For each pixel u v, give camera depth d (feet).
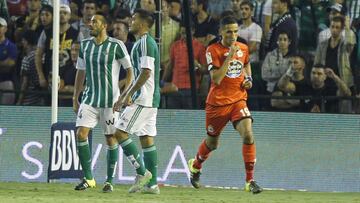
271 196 95.20
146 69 87.66
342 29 122.93
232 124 106.22
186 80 123.44
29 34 129.59
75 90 97.45
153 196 87.81
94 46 93.56
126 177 115.96
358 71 122.93
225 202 79.92
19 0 132.98
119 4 128.57
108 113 94.63
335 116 116.78
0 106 117.39
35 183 112.68
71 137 111.86
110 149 95.25
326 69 122.62
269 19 125.49
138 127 90.94
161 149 117.08
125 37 122.01
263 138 117.29
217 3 126.52
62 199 77.51
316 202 84.89
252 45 124.77
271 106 123.85
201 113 116.78
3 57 128.77
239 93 96.07
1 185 105.70
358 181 116.67
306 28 124.77
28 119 117.19
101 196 84.89
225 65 92.53
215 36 125.39
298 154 117.29
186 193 97.25
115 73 94.27
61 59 126.21
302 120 116.88
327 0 124.47
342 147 116.78
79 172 111.65
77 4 128.36
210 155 117.29
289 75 123.54
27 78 129.18
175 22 124.77
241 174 116.98
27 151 117.19
